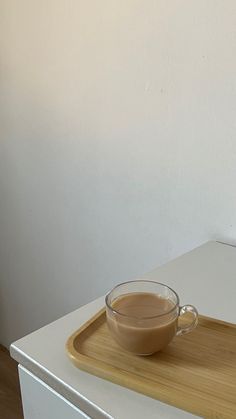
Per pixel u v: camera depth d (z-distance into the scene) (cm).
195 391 71
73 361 78
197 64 114
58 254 171
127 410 70
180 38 116
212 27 109
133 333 75
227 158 116
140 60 125
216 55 111
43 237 175
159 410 70
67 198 160
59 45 144
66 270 171
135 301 82
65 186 159
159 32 119
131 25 124
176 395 70
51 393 81
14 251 192
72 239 163
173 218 131
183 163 124
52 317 185
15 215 185
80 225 158
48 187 165
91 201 152
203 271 108
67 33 141
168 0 115
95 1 130
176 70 119
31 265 186
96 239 155
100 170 145
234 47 107
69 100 147
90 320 87
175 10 115
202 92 115
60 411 80
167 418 69
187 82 117
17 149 173
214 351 80
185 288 101
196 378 73
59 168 159
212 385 72
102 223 151
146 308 80
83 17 135
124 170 139
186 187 126
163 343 77
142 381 73
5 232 193
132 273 147
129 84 130
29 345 84
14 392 190
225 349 80
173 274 107
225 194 119
